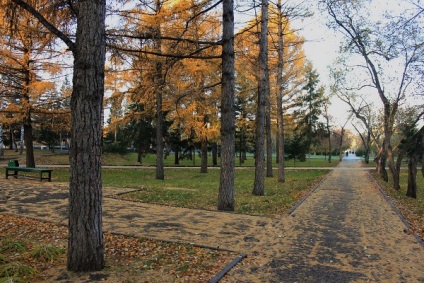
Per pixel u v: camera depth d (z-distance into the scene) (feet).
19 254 17.02
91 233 15.01
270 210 32.04
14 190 40.83
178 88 37.11
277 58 64.59
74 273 14.66
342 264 17.13
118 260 16.67
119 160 123.85
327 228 24.99
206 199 37.81
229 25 30.45
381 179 73.77
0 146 123.75
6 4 18.81
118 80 48.08
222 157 31.68
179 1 35.42
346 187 54.75
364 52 64.59
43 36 22.18
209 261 17.02
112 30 24.89
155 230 23.04
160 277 14.60
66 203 32.45
